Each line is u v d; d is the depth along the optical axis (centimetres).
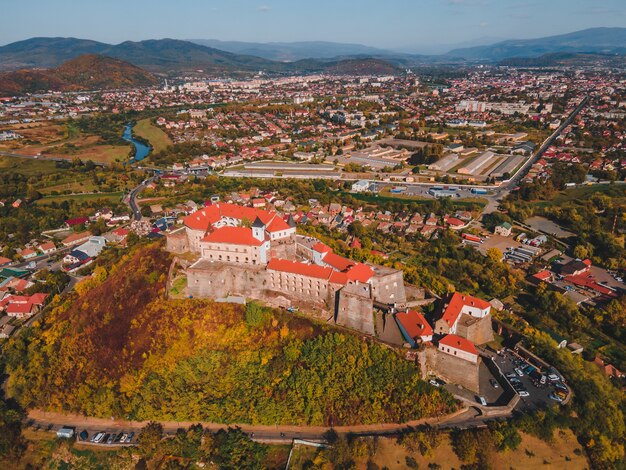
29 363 18912
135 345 17800
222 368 17012
